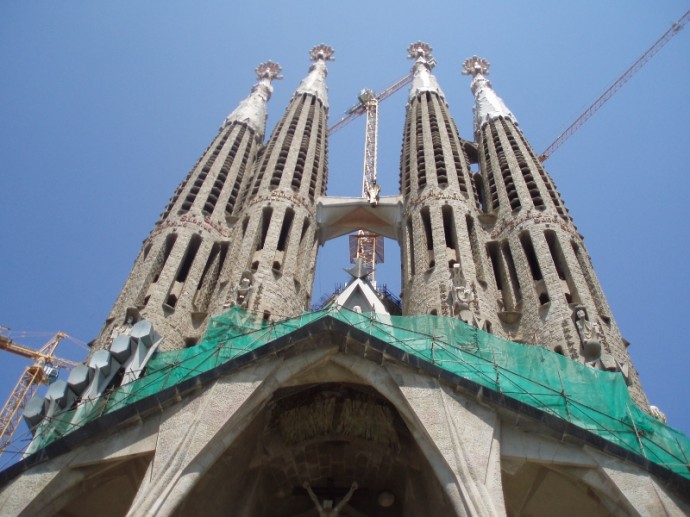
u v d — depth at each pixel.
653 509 22.59
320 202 55.75
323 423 28.78
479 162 61.09
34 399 30.62
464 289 41.12
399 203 55.28
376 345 26.80
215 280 47.16
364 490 30.70
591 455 24.52
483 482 22.75
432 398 25.58
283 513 30.08
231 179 56.47
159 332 39.59
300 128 63.81
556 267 44.22
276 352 27.06
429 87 72.06
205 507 26.52
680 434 27.11
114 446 25.72
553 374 29.34
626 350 38.50
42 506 24.75
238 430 25.48
